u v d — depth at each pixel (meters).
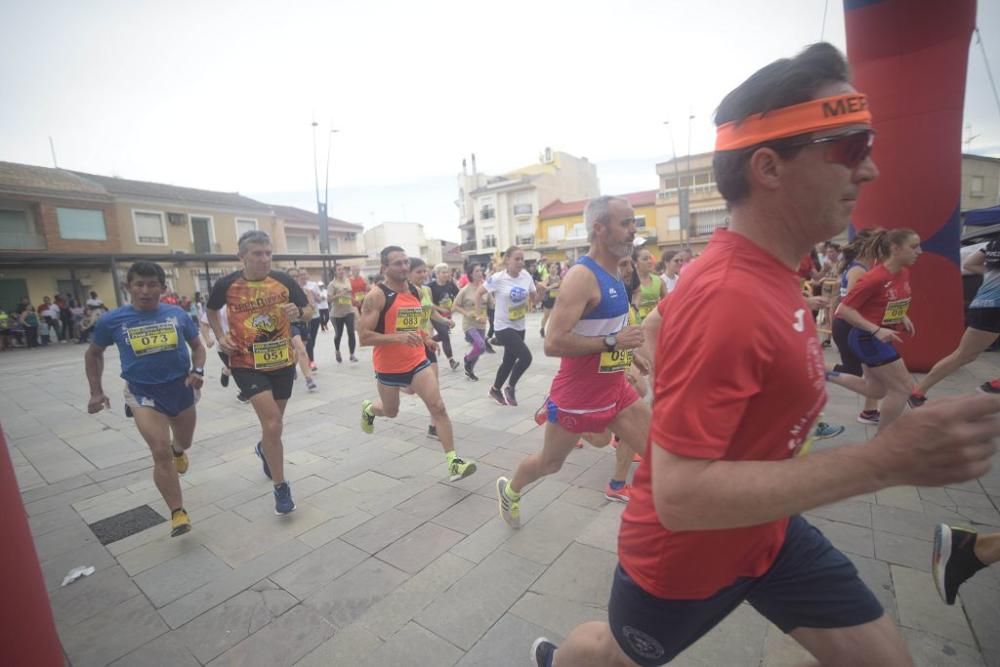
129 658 2.27
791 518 1.40
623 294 2.85
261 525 3.41
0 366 13.28
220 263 32.94
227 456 4.78
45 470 4.70
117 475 4.51
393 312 3.92
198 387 3.48
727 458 1.07
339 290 9.43
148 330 3.25
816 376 1.06
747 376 0.95
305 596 2.64
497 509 3.46
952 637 2.08
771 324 0.97
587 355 2.68
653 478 1.00
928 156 6.23
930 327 6.41
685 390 0.95
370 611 2.49
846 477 0.84
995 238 4.10
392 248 3.99
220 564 2.98
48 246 26.02
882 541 2.78
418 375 3.90
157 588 2.77
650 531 1.23
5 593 1.07
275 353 3.60
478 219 46.00
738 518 0.90
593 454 4.36
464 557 2.90
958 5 5.85
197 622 2.49
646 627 1.28
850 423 4.61
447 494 3.73
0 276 24.53
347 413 6.08
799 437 1.11
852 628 1.26
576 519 3.26
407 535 3.18
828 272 10.02
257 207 35.56
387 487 3.91
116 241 28.33
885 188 6.53
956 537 1.89
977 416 0.76
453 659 2.16
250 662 2.21
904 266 3.82
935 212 6.28
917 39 6.11
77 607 2.64
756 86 1.06
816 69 1.03
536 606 2.46
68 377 10.36
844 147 1.02
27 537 1.16
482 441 4.87
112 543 3.28
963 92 6.07
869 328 3.65
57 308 20.34
